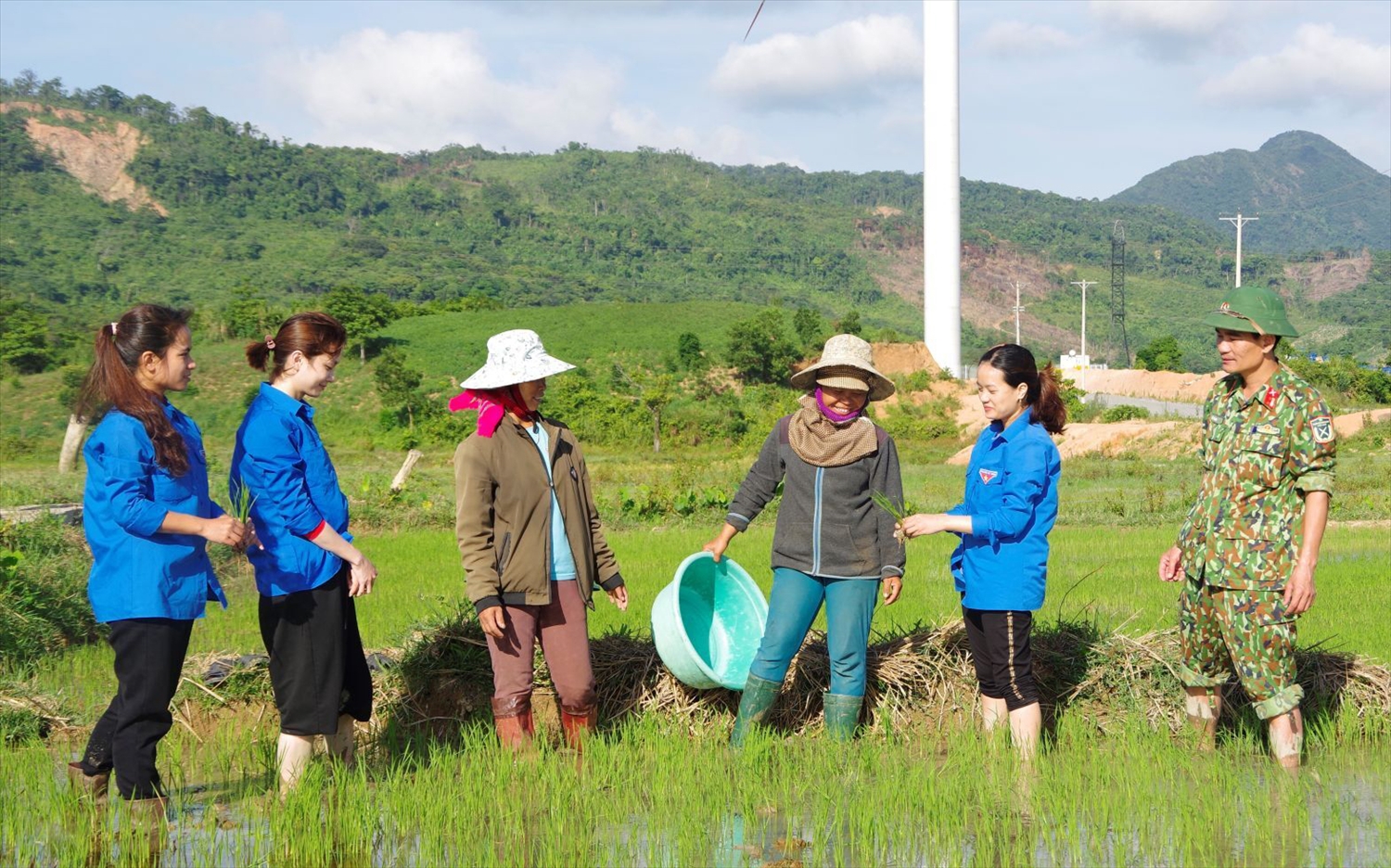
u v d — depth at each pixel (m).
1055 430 5.41
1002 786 4.89
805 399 5.66
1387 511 20.73
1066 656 6.25
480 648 6.18
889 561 5.48
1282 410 4.96
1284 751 5.09
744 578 6.40
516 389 5.17
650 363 85.12
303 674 4.75
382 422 70.25
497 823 4.60
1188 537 5.28
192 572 4.64
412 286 194.88
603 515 19.22
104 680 6.93
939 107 83.38
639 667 6.18
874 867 4.17
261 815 4.74
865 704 6.09
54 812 4.59
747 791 4.85
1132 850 4.29
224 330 94.31
